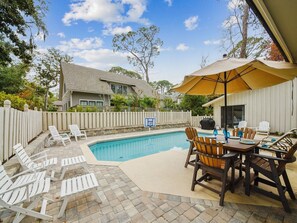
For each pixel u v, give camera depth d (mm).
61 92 19156
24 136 4504
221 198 2330
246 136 3797
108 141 8180
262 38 11719
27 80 18266
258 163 2605
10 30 8969
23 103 7168
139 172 3648
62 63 15773
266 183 2648
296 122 7953
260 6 1859
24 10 8680
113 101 14883
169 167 3988
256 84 4016
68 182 2443
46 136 6422
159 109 16609
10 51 9430
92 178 2574
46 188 2125
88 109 11008
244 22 10039
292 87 8102
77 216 2107
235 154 2631
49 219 2023
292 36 2566
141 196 2594
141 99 16438
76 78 15078
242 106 10492
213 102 12109
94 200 2479
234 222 1966
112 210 2232
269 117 9016
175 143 9102
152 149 7832
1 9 8086
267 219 2014
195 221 1994
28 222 1993
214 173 2582
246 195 2592
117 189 2838
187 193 2686
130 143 8961
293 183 2982
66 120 8523
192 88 4312
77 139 8000
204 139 2609
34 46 10109
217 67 2699
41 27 9414
